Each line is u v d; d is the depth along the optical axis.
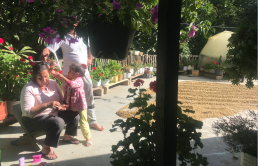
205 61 12.61
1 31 2.09
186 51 13.12
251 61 2.44
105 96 6.71
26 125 3.14
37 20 1.68
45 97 3.15
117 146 2.38
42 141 3.61
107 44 1.63
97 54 1.70
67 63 3.62
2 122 3.88
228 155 3.24
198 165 2.20
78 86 3.30
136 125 2.37
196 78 11.44
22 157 2.90
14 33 2.12
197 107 5.75
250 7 2.96
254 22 2.61
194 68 13.30
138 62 10.10
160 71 1.72
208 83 9.64
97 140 3.70
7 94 3.99
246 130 2.72
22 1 1.83
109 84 7.30
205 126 4.39
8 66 3.98
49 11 1.61
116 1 1.62
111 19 1.60
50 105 2.88
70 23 1.60
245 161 2.71
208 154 3.26
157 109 1.79
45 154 3.10
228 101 6.56
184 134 2.23
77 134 3.92
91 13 1.55
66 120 3.42
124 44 1.62
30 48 4.73
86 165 2.95
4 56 4.20
